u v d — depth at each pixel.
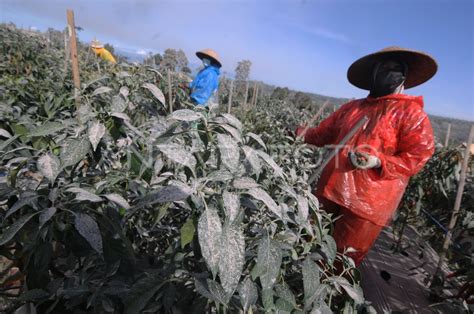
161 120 1.22
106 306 1.00
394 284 2.58
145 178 1.17
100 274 1.08
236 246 0.70
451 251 2.96
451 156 3.49
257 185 0.81
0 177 1.07
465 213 3.04
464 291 2.32
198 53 5.00
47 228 0.87
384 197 1.95
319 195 2.20
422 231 4.16
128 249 0.97
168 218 1.46
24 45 5.74
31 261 0.99
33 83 3.06
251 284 0.95
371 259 2.94
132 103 1.28
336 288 1.35
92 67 5.48
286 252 1.13
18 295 1.19
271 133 3.73
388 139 1.90
